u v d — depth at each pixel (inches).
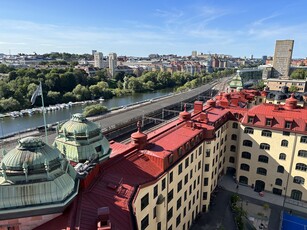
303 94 4306.1
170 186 1557.6
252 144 2556.6
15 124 4692.4
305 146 2287.2
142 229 1295.5
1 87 5797.2
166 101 5290.4
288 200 2413.9
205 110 2679.6
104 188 1070.4
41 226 781.3
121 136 3154.5
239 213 2052.2
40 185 768.3
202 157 2058.3
